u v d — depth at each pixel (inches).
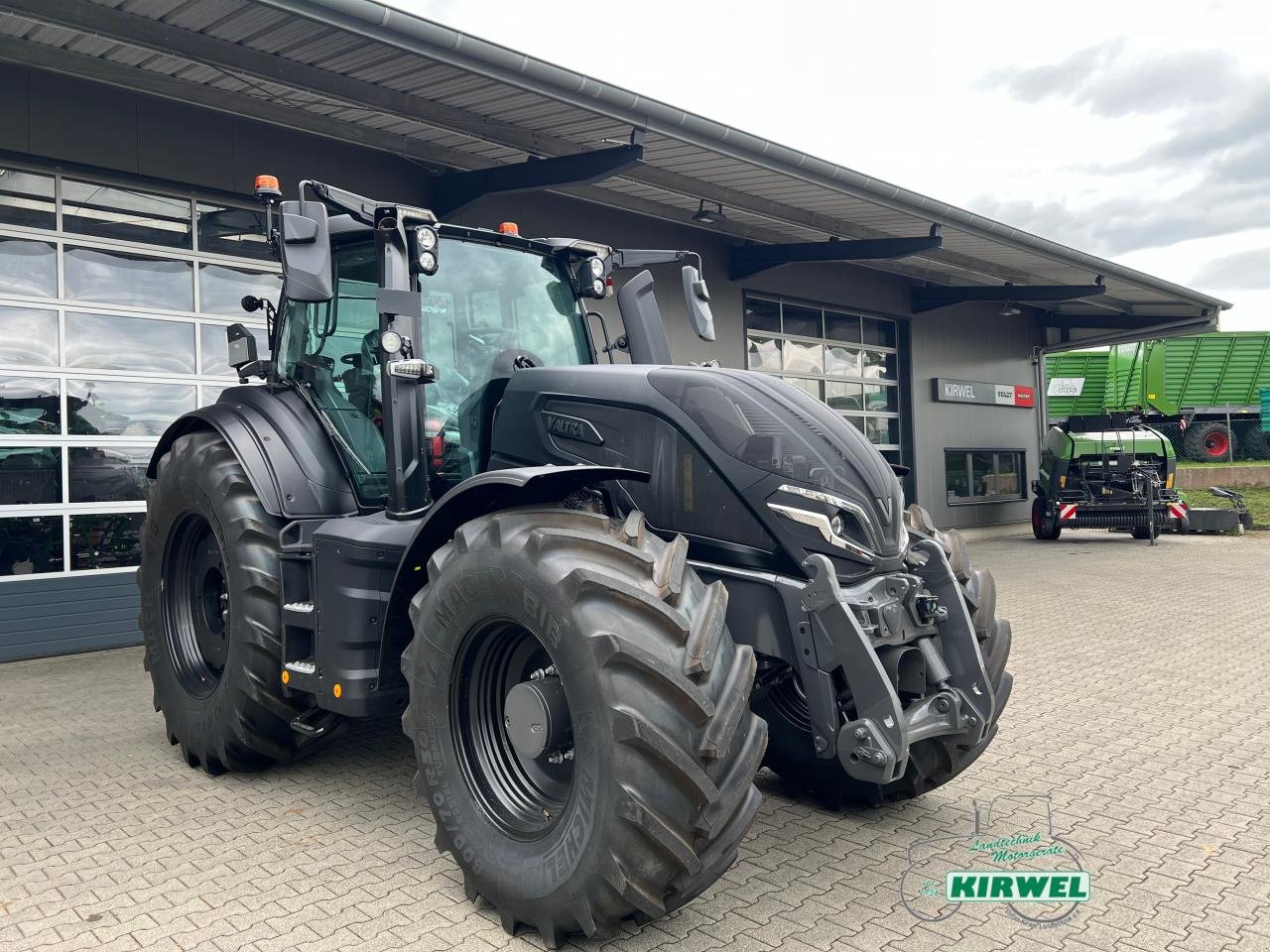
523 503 121.0
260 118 284.4
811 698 118.1
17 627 272.1
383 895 119.2
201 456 167.0
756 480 126.0
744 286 475.5
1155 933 107.7
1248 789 154.8
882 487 128.3
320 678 141.9
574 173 314.0
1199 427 885.2
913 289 587.5
